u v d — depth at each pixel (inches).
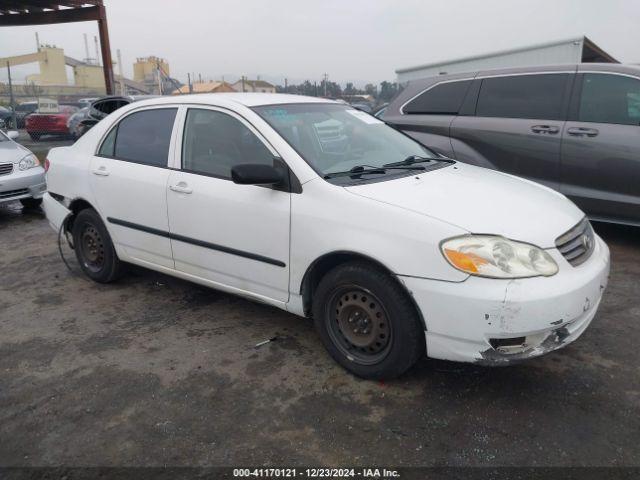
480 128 229.9
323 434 106.7
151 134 164.4
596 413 110.1
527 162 220.1
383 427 108.0
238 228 137.6
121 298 178.1
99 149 179.6
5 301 179.3
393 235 111.6
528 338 105.2
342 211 119.0
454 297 104.8
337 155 140.4
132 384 126.6
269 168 125.7
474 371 126.1
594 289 112.4
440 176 137.3
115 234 174.9
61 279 198.1
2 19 557.3
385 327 117.5
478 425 107.5
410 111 254.8
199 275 153.9
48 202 198.7
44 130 663.1
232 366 133.0
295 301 132.3
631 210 199.5
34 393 124.2
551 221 116.2
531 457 98.3
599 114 204.7
